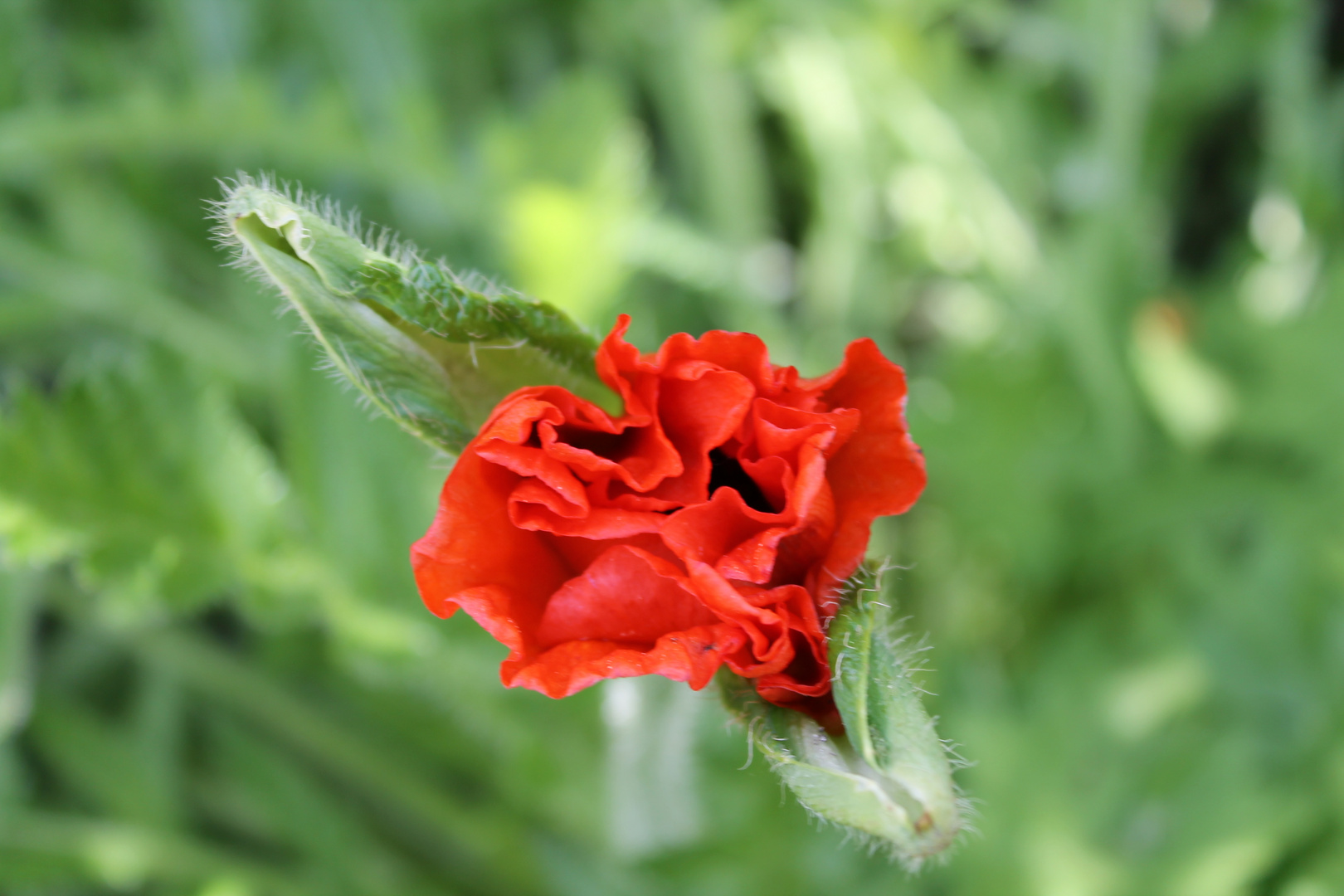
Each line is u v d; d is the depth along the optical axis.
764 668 0.30
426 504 0.48
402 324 0.31
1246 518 0.67
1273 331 0.66
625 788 0.45
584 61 0.76
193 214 0.68
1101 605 0.65
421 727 0.61
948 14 0.77
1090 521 0.66
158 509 0.45
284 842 0.63
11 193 0.68
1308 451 0.64
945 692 0.61
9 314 0.62
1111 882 0.53
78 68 0.68
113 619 0.55
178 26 0.68
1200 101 0.73
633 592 0.31
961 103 0.68
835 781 0.30
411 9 0.69
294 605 0.47
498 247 0.62
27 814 0.57
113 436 0.44
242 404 0.63
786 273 0.78
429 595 0.31
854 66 0.67
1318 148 0.70
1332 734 0.56
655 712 0.42
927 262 0.74
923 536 0.68
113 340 0.67
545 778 0.54
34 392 0.43
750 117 0.74
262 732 0.65
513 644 0.30
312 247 0.31
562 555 0.31
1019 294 0.67
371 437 0.47
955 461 0.66
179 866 0.56
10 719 0.52
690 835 0.45
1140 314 0.70
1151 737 0.57
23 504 0.43
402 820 0.64
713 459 0.32
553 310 0.31
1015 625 0.66
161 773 0.60
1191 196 0.79
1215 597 0.61
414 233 0.67
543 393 0.31
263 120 0.59
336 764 0.63
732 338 0.31
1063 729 0.57
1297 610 0.59
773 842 0.52
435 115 0.60
